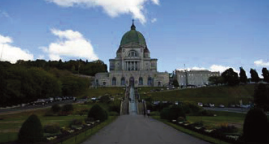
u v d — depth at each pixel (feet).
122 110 265.95
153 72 561.84
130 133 95.45
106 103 281.54
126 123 141.49
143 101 299.99
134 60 598.75
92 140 77.97
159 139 79.92
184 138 82.17
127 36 636.48
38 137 68.44
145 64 620.49
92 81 600.39
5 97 197.57
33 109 213.25
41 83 256.32
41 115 195.62
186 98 349.61
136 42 626.64
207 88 439.22
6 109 219.41
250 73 528.22
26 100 243.19
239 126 111.86
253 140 60.75
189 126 107.04
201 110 205.16
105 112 152.46
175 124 130.62
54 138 74.23
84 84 402.52
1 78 189.57
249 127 61.82
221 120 146.10
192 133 92.43
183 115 147.23
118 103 282.15
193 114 199.00
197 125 107.86
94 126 118.42
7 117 173.58
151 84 557.74
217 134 78.84
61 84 348.18
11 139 78.13
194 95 399.44
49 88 273.95
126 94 393.91
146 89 477.77
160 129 109.70
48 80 272.31
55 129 93.15
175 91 421.59
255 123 60.85
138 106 282.56
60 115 195.42
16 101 228.84
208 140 75.36
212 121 138.51
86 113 206.18
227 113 198.18
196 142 74.08
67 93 385.70
